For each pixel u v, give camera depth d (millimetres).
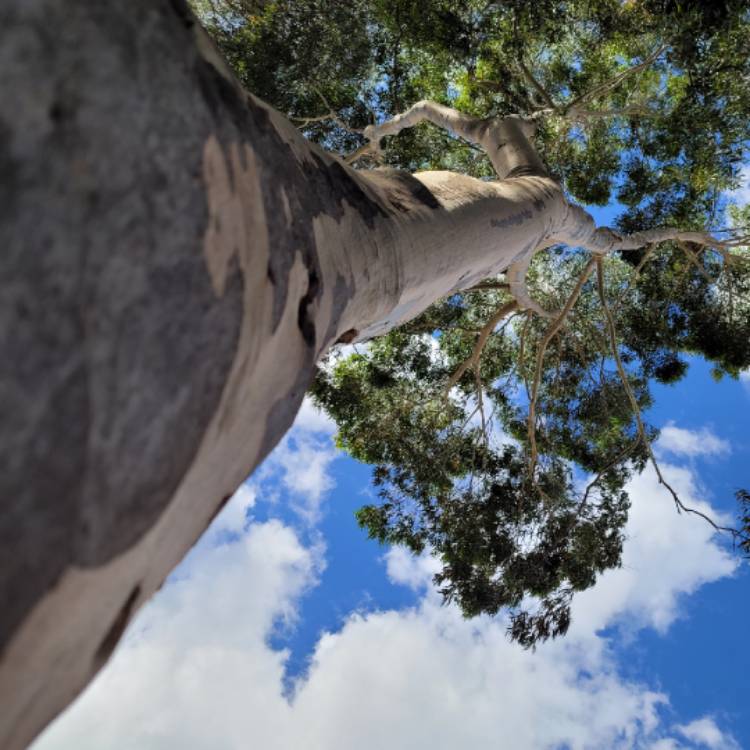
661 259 9883
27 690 861
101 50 880
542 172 5406
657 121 7789
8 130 736
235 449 1393
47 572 787
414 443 9586
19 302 721
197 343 1042
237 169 1226
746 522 7418
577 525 9281
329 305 1853
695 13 5965
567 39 8602
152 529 1033
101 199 835
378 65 8461
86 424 810
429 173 3428
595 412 9852
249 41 7180
